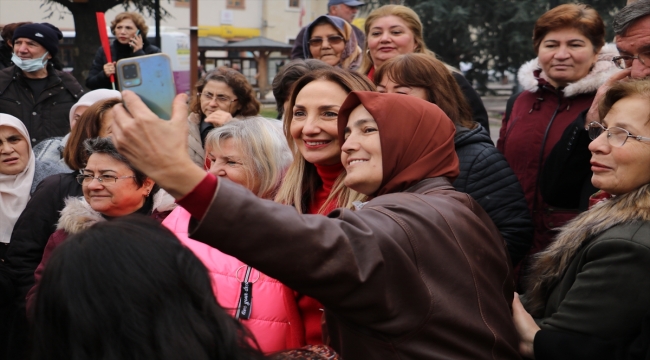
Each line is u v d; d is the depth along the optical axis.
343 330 1.49
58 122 5.39
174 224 2.33
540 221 3.20
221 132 2.53
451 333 1.48
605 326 1.80
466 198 1.73
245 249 1.26
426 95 2.82
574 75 3.26
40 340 1.03
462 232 1.58
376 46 3.82
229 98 4.14
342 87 2.29
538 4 18.03
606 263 1.82
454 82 2.90
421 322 1.44
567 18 3.24
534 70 3.46
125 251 1.04
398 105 1.75
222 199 1.24
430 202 1.59
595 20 3.25
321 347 1.37
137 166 1.23
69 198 2.77
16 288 2.40
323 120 2.24
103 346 1.00
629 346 1.78
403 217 1.50
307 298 2.02
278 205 1.31
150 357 1.00
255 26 33.03
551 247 2.14
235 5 32.28
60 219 2.65
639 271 1.77
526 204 2.82
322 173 2.32
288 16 33.50
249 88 4.25
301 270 1.29
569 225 2.10
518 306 2.03
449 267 1.51
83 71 12.03
